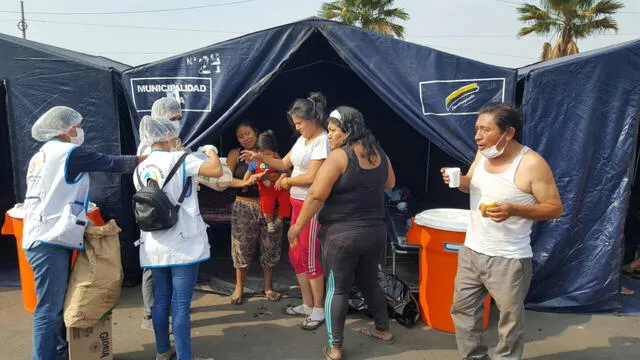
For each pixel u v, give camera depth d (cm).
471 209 272
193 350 334
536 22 1906
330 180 282
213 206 741
